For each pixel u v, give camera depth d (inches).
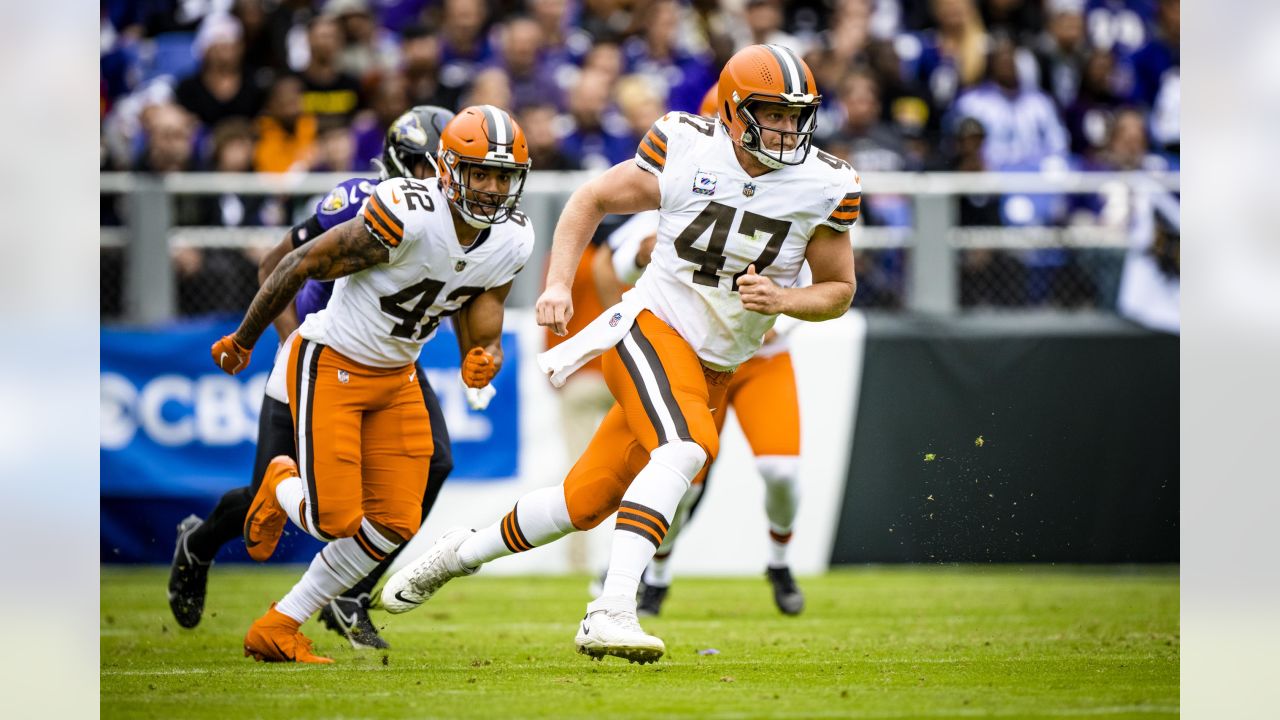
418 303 554.6
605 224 1030.4
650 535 527.2
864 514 1071.0
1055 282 1116.5
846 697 497.4
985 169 1237.1
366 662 605.3
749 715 457.1
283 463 587.2
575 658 623.2
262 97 1282.0
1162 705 490.3
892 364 1075.3
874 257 1114.7
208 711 472.7
